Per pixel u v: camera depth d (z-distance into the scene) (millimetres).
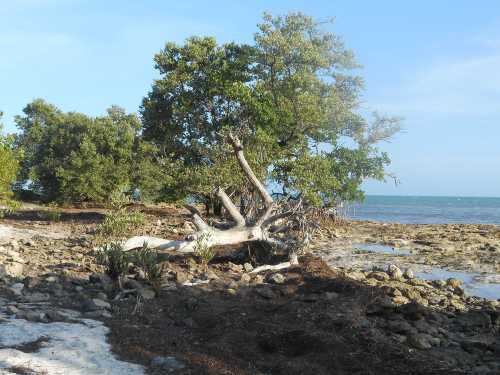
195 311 10969
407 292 14016
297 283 13852
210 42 29453
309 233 19297
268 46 28562
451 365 8367
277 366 8070
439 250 26422
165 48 29969
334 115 29250
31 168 49031
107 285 12352
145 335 9273
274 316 10539
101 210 43156
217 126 27875
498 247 27312
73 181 46188
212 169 20984
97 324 9664
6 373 7109
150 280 12750
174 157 30344
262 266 15945
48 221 31141
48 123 54906
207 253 16406
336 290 12688
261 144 22688
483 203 168875
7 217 32656
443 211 98188
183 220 34219
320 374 7797
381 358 8352
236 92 24984
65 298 11492
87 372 7387
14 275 13281
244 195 22688
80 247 19266
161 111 30328
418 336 9633
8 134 22734
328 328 9672
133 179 46219
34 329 8984
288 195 19781
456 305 13445
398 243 28891
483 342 9781
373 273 17156
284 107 27000
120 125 48312
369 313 10977
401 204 153000
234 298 12250
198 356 8281
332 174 19750
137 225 24547
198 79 28938
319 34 30797
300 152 25750
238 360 8344
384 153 21234
